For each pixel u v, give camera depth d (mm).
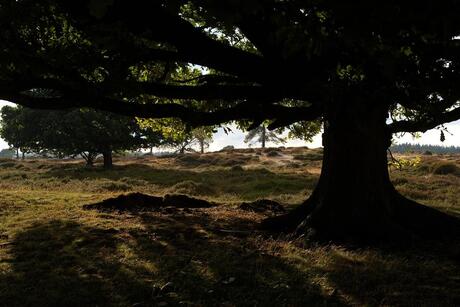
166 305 5875
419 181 29391
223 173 38719
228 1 3168
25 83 7938
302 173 37719
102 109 9008
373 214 10000
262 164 50438
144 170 42688
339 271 7266
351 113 9672
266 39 7336
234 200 23188
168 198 15594
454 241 9852
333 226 9922
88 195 18844
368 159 10133
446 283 6859
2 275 7258
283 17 3832
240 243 9359
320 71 7934
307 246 9273
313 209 10898
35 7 6309
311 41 3816
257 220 12617
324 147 10875
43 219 12273
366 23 3750
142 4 6012
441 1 3574
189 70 13188
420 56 5660
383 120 10469
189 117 9555
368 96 8656
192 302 5977
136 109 9203
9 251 8820
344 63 6953
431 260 8219
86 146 47156
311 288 6414
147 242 9430
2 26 6395
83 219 12086
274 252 8562
